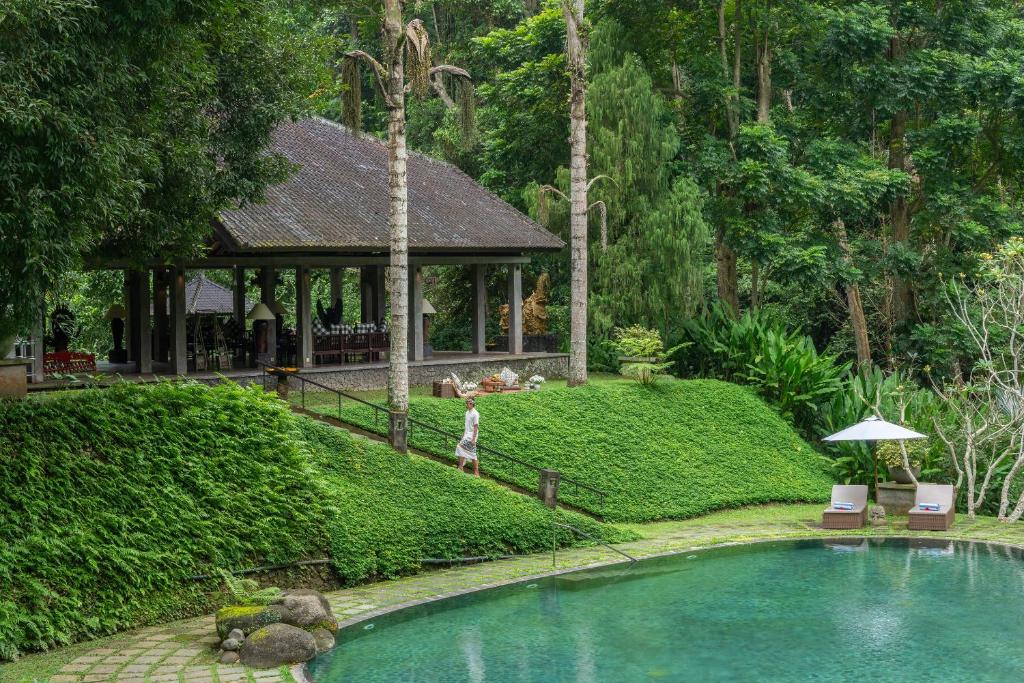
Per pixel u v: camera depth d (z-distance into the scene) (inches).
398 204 876.0
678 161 1439.5
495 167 1640.0
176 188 757.9
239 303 1212.5
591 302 1346.0
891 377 1192.2
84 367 1011.9
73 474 575.2
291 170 888.3
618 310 1341.0
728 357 1283.2
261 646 497.7
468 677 490.6
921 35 1486.2
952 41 1439.5
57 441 581.3
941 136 1396.4
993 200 1477.6
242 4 747.4
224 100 825.5
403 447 801.6
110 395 636.7
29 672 473.1
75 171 487.8
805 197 1309.1
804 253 1298.0
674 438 1069.8
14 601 510.6
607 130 1352.1
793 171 1326.3
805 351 1250.0
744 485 1033.5
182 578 590.2
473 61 1822.1
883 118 1491.1
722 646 542.9
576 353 1123.3
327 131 1322.6
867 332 1577.3
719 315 1341.0
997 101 1384.1
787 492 1047.0
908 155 1482.5
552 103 1494.8
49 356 1003.9
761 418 1169.4
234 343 1114.1
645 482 971.3
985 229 1379.2
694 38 1523.1
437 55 1879.9
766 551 799.7
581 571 725.9
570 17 1105.4
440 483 777.6
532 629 576.7
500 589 673.0
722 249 1494.8
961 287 1405.0
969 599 642.2
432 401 955.3
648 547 805.9
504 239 1247.5
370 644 546.0
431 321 1707.7
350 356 1182.9
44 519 545.3
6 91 457.4
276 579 636.7
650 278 1337.4
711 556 780.6
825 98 1449.3
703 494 990.4
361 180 1222.9
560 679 488.7
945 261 1439.5
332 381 1079.6
